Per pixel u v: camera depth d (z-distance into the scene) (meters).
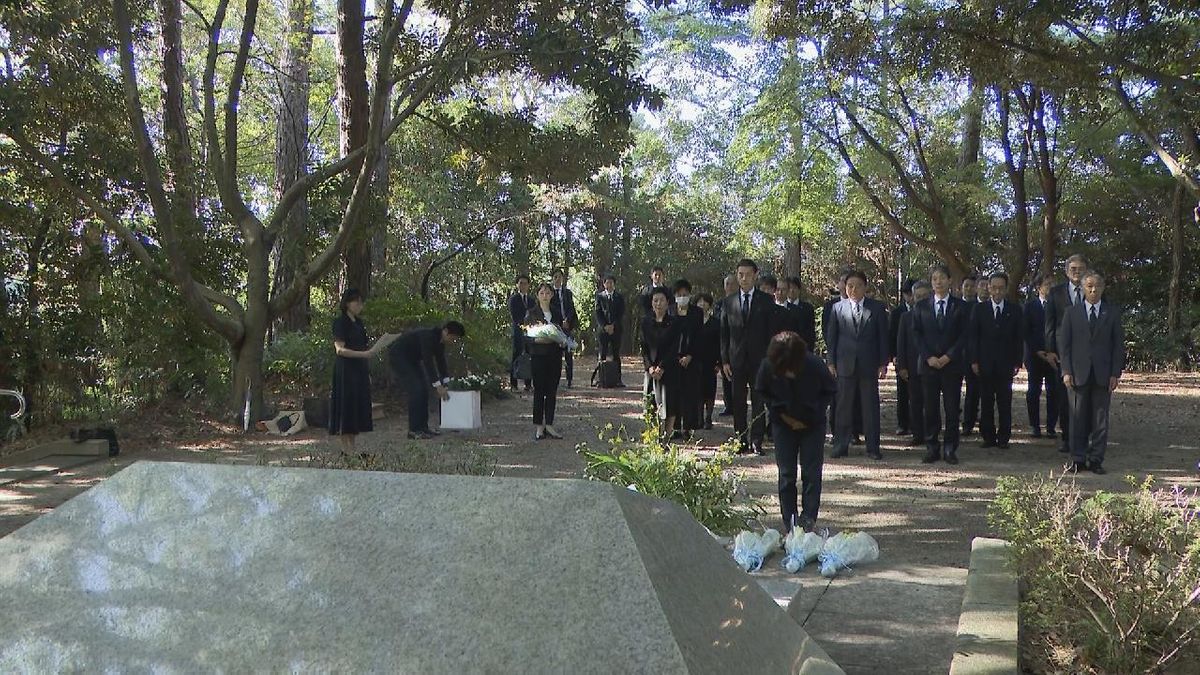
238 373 12.47
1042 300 11.88
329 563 1.91
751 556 5.71
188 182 13.09
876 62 16.77
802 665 2.09
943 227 22.06
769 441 11.07
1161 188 25.08
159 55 16.48
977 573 4.94
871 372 10.02
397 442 11.07
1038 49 13.58
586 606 1.74
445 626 1.76
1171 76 12.99
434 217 27.14
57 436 11.32
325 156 28.52
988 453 10.34
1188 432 11.77
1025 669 3.91
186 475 2.17
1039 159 21.16
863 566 5.82
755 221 25.98
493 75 12.98
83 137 12.37
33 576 2.04
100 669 1.84
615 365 17.48
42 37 11.05
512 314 16.97
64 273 12.35
